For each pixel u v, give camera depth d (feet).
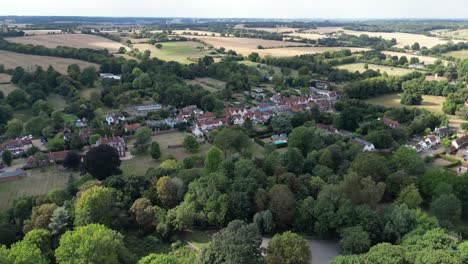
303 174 437.99
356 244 311.27
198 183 382.42
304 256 286.66
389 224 333.62
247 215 369.30
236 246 275.39
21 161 537.65
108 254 283.18
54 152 539.70
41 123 642.63
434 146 617.62
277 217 362.74
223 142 520.83
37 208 350.84
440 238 294.66
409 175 435.53
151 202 385.29
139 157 554.46
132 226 375.86
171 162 463.42
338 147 490.90
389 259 265.34
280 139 623.36
